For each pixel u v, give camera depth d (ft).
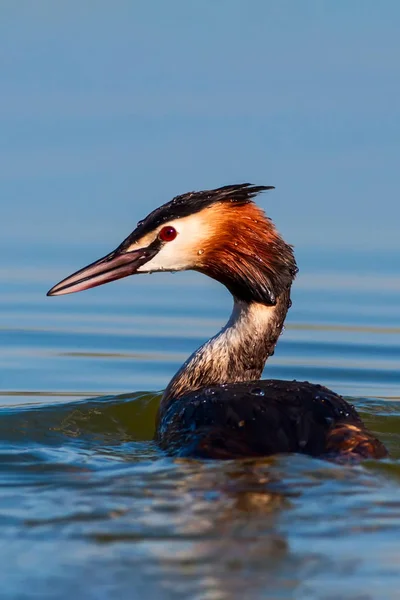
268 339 50.52
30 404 57.57
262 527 35.60
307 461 40.16
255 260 49.65
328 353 68.39
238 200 49.85
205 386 49.26
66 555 33.96
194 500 37.99
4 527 36.17
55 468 43.29
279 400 43.96
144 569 32.94
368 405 56.44
